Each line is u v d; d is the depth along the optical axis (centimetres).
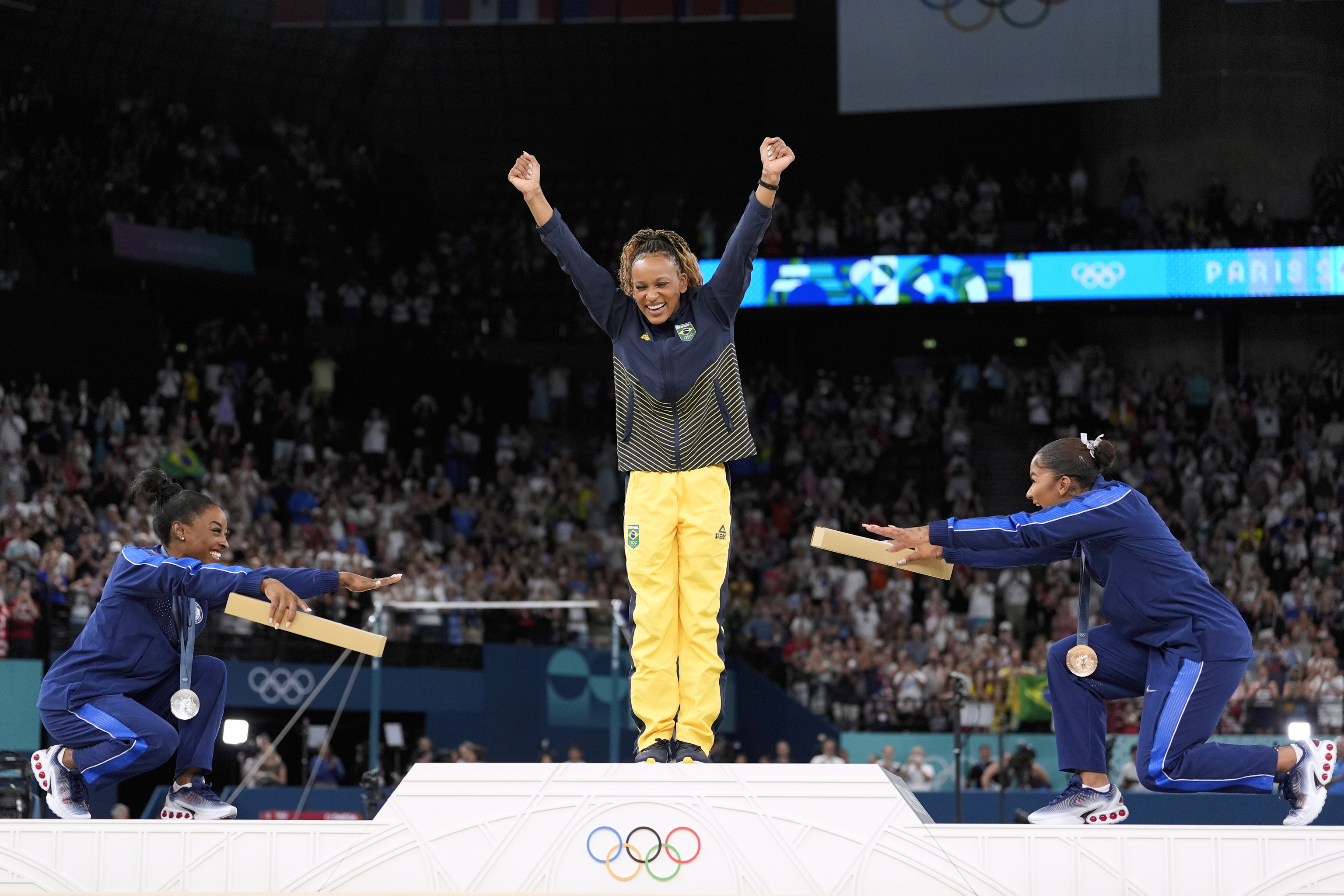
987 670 3625
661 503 1064
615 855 898
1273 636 4019
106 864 909
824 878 892
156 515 1173
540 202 1114
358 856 905
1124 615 1084
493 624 4084
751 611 4303
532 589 4250
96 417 4725
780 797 905
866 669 3812
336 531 4384
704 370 1073
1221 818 2786
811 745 3775
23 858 906
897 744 3588
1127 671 1102
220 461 4534
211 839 911
